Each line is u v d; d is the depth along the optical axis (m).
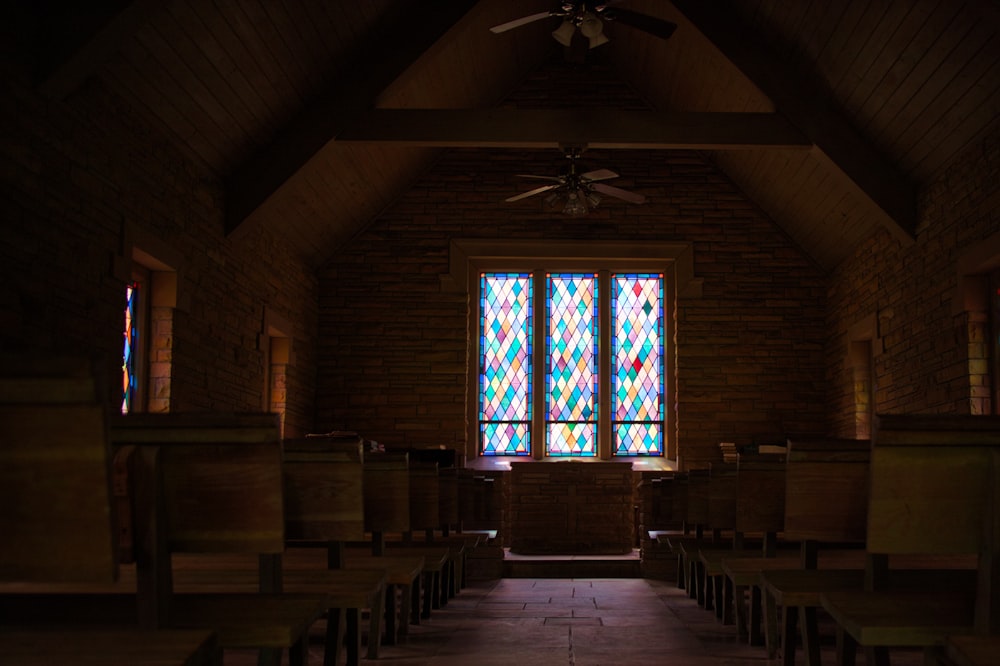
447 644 4.52
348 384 11.70
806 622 3.21
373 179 10.95
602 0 7.19
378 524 3.90
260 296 9.80
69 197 6.12
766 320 11.70
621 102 11.94
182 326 7.93
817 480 3.09
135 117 7.04
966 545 2.16
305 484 3.02
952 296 8.25
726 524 5.21
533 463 10.37
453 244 11.78
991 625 2.10
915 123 8.21
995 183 7.47
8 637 1.83
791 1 8.18
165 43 6.67
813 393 11.62
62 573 1.59
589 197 9.95
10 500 1.58
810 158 9.85
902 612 2.28
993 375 7.92
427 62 9.12
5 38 5.40
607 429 11.88
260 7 7.15
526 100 11.94
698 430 11.59
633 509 10.97
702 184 11.86
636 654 4.19
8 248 5.45
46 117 5.83
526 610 6.15
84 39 5.71
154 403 7.65
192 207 8.12
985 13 6.38
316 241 11.14
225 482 2.11
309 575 3.21
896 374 9.55
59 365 1.54
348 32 8.42
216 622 2.23
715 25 8.98
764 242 11.79
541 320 12.01
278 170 8.83
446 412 11.62
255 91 8.00
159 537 2.07
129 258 6.92
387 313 11.77
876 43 7.76
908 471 2.15
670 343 11.89
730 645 4.49
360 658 3.93
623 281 12.05
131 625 2.25
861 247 10.48
